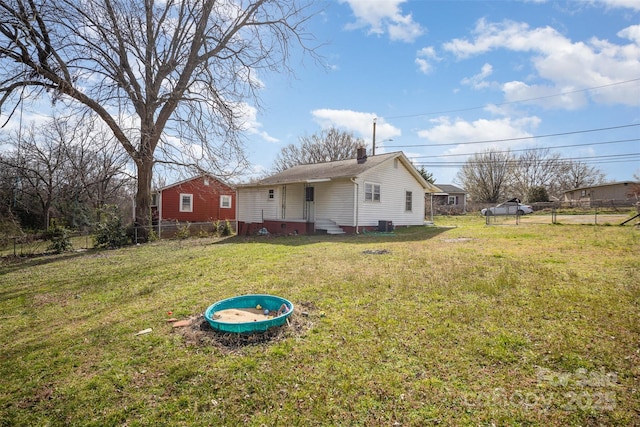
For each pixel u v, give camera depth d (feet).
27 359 10.91
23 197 72.64
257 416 7.48
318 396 8.07
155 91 40.47
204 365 9.72
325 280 18.76
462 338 10.77
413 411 7.43
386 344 10.58
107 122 40.81
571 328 11.09
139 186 47.83
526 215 89.81
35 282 23.53
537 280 16.92
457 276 18.38
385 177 54.90
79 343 12.02
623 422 6.75
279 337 11.29
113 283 21.62
